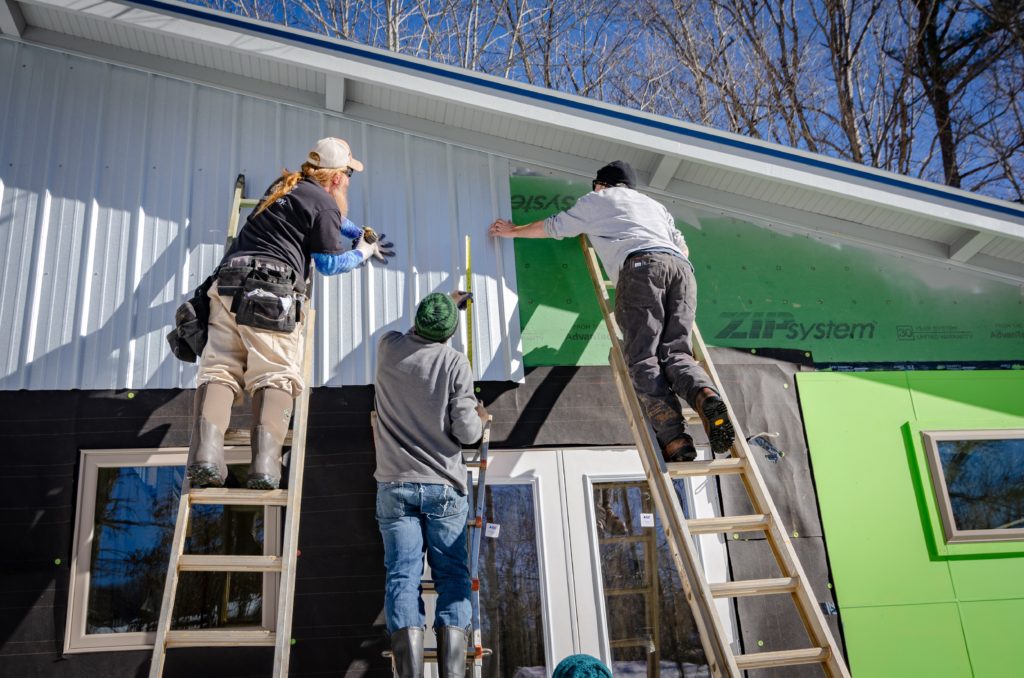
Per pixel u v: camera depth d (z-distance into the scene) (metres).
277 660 2.89
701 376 3.61
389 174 4.67
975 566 4.29
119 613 3.77
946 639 4.12
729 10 14.29
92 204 4.30
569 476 4.27
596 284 4.36
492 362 4.36
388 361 3.60
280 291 3.26
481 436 3.68
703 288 4.72
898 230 4.95
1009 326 4.88
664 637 4.09
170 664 3.66
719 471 3.60
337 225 3.56
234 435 3.54
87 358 4.04
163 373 4.08
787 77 13.94
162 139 4.52
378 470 3.44
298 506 3.36
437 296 3.66
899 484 4.42
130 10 4.32
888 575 4.21
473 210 4.66
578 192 4.84
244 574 3.91
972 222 4.60
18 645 3.61
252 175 4.53
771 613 4.10
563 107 4.52
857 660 4.04
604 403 4.39
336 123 4.73
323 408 4.14
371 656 3.78
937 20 13.86
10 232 4.18
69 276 4.16
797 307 4.76
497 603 4.04
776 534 3.41
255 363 3.26
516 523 4.18
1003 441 4.62
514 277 4.56
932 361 4.74
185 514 3.09
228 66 4.63
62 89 4.52
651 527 4.27
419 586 3.21
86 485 3.88
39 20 4.51
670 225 4.21
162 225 4.34
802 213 4.95
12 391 3.93
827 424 4.50
